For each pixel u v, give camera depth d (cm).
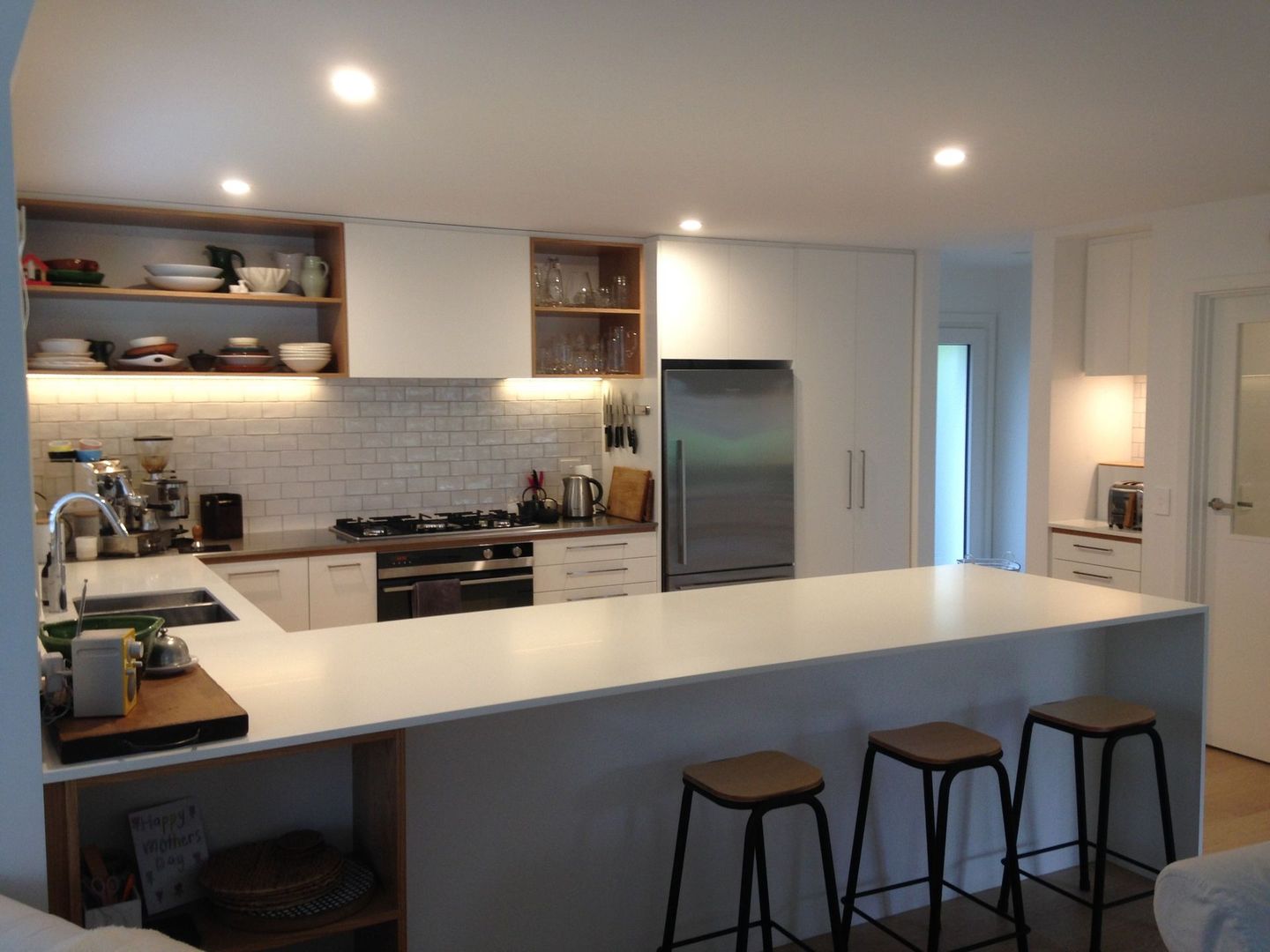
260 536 492
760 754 260
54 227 454
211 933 195
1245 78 279
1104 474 549
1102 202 451
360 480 524
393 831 202
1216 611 468
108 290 431
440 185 406
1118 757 345
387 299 485
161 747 180
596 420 588
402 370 491
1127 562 502
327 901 201
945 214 480
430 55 253
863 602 317
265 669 234
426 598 480
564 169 380
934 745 270
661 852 271
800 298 575
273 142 336
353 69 263
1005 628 279
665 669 234
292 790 228
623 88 282
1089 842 350
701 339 548
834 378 589
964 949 274
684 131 328
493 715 245
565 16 229
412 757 235
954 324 730
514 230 514
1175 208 467
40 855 173
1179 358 471
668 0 222
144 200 431
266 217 456
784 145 346
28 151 345
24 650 170
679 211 467
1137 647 338
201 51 249
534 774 251
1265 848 168
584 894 260
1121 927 305
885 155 361
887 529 613
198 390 484
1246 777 433
